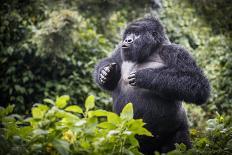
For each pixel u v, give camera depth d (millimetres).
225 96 23438
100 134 8109
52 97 23297
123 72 13062
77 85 23703
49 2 24594
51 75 23969
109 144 7863
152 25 13172
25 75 23406
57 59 23797
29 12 24484
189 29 30688
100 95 23656
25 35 24141
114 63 12828
